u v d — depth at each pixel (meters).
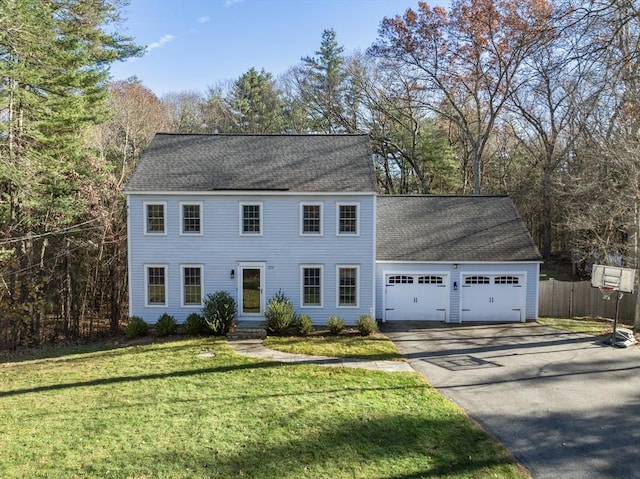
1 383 13.26
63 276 22.08
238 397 11.32
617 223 22.56
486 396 11.41
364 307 20.23
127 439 9.00
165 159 21.41
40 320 20.78
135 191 19.56
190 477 7.57
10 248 19.09
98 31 20.42
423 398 11.14
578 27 10.87
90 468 7.88
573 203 26.22
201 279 20.16
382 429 9.33
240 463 8.01
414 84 35.44
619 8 10.48
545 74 13.84
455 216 23.52
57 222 20.70
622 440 8.96
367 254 20.09
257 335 18.20
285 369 13.78
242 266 20.11
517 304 21.19
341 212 20.12
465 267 21.08
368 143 22.81
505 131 39.12
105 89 22.08
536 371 13.47
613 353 15.41
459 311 21.14
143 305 20.16
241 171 20.81
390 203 24.44
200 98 50.03
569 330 19.20
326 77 40.56
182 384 12.47
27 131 17.66
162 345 17.28
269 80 47.84
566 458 8.27
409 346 16.72
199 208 20.02
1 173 15.35
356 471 7.73
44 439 9.04
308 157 21.78
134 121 35.50
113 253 23.12
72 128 20.28
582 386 12.12
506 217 23.38
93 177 21.53
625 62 11.50
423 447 8.58
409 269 21.11
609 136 18.36
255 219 20.11
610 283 16.80
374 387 12.01
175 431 9.34
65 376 13.69
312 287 20.25
